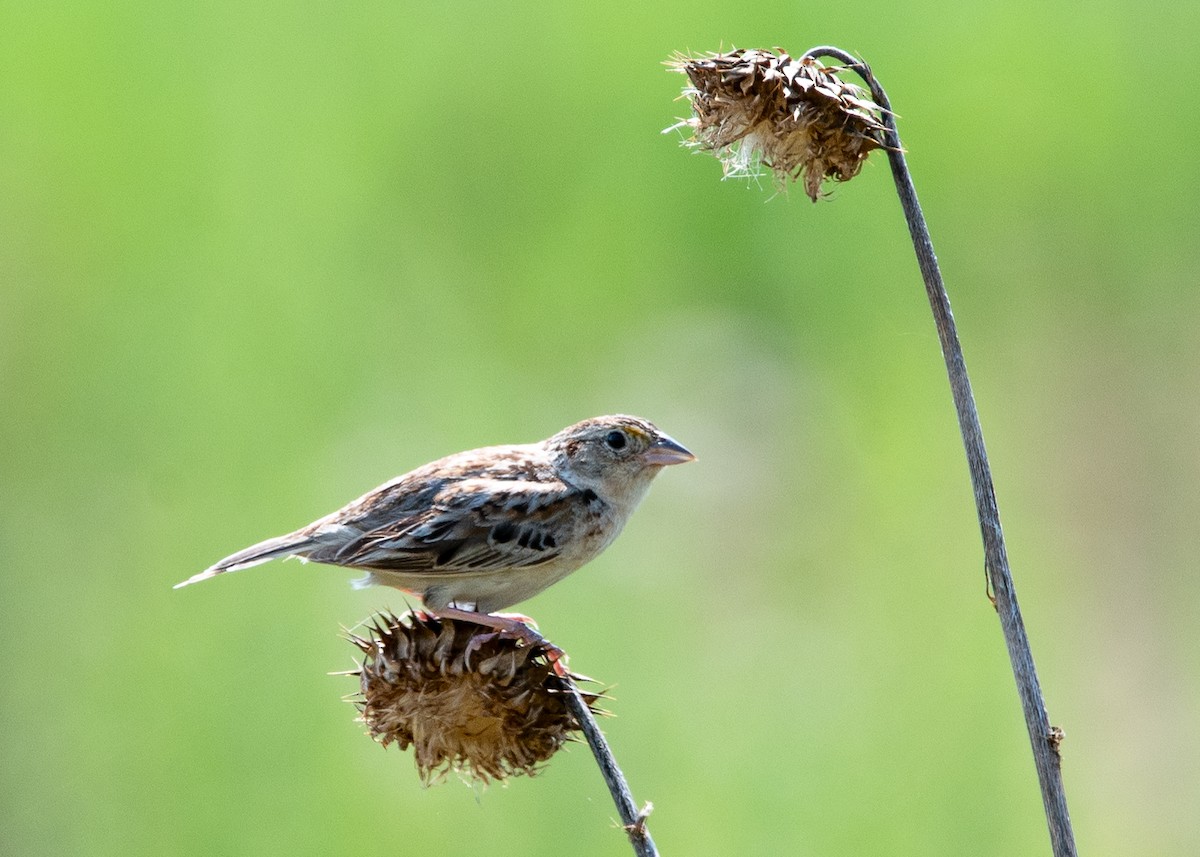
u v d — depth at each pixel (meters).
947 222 18.36
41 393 16.22
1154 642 15.30
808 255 17.38
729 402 16.34
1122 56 19.45
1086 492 16.62
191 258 17.00
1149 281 18.45
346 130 18.17
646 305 17.38
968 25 19.17
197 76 18.38
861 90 6.68
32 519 15.26
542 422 16.14
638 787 12.70
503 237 17.66
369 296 17.00
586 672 13.68
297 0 18.84
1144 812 13.40
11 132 17.64
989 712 13.34
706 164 17.66
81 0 18.28
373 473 15.31
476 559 8.20
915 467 15.77
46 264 16.98
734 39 18.55
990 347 17.66
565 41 18.62
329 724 13.12
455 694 6.88
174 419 15.92
